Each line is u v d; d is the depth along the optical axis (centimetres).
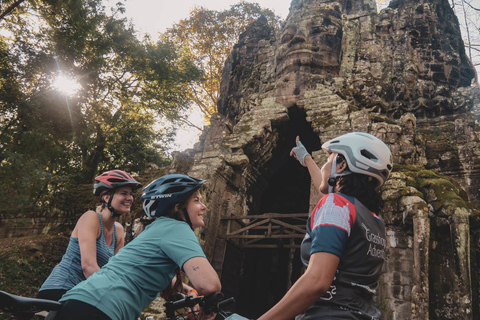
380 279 1128
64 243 1605
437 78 1888
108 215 353
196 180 250
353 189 206
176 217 244
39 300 197
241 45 2450
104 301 201
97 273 217
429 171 1270
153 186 246
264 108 1716
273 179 1991
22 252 1468
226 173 1590
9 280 1383
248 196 1756
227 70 2414
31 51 1800
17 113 1784
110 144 2817
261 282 1778
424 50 1948
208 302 212
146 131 2850
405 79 1862
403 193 1178
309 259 189
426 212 1097
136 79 2625
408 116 1495
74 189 2062
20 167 1706
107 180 354
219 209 1563
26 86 1866
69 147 2167
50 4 1839
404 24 2008
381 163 210
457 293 1030
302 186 1992
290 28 1844
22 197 1752
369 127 1464
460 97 1794
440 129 1709
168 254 218
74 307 199
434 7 2042
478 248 1131
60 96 1875
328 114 1571
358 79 1819
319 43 1777
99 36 2180
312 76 1706
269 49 2217
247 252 1717
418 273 1037
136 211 1502
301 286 171
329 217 186
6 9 1761
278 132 1750
